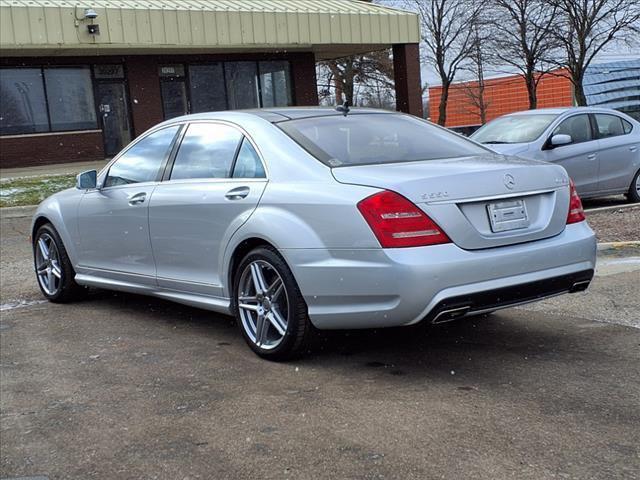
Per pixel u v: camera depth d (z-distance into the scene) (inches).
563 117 413.7
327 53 1012.5
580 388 149.4
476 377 159.2
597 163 417.4
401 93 939.3
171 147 212.8
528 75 1258.6
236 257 183.2
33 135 799.1
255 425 137.9
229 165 190.2
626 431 127.7
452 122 1883.6
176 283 204.2
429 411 140.0
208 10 795.4
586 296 223.6
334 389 155.3
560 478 111.7
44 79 803.4
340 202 155.6
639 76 1504.7
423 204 150.1
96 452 130.5
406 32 913.5
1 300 265.1
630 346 175.9
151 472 121.2
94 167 782.5
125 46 778.8
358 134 185.6
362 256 151.6
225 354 185.5
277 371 169.5
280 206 168.1
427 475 114.2
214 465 122.2
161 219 204.8
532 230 162.7
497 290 153.7
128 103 857.5
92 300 260.5
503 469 115.0
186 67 893.2
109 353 191.6
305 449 126.0
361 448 125.1
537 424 131.8
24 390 165.5
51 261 258.5
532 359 170.1
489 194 156.7
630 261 265.1
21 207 507.5
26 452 132.3
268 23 828.0
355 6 920.9
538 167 169.6
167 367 177.0
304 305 165.8
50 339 208.2
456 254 150.1
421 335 194.2
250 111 201.0
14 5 696.4
